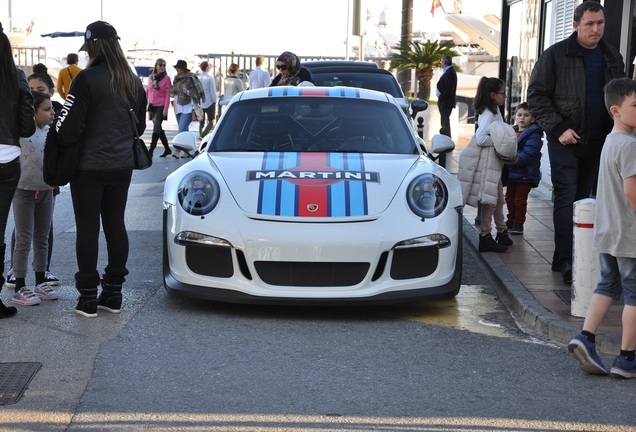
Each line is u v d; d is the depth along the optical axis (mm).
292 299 5441
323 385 4297
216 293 5539
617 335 4965
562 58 6383
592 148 6508
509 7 14398
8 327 5305
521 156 8430
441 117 20297
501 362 4727
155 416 3834
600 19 6281
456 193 6000
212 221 5562
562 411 3963
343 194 5645
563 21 11133
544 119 6457
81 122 5344
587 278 5359
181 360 4676
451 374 4504
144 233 8758
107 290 5684
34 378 4344
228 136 6621
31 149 5883
